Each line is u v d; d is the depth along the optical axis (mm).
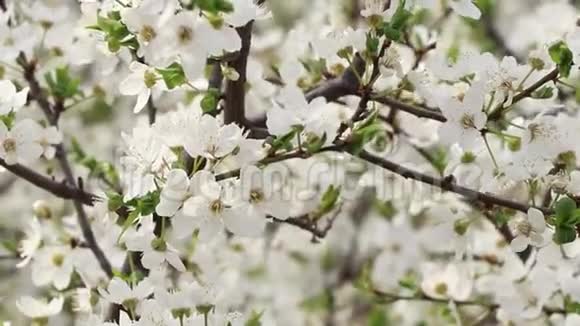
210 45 698
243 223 698
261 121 798
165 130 702
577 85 766
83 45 849
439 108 758
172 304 716
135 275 749
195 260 838
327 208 831
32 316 835
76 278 854
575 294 825
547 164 729
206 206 694
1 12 826
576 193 727
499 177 755
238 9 696
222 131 697
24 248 857
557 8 855
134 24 699
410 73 748
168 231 791
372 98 746
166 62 709
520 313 838
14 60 849
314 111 719
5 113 741
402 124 844
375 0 732
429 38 835
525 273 849
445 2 830
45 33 849
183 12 696
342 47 751
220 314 721
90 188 860
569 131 728
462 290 878
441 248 834
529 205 732
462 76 746
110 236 823
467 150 784
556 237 708
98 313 819
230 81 750
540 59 722
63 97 852
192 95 776
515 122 765
